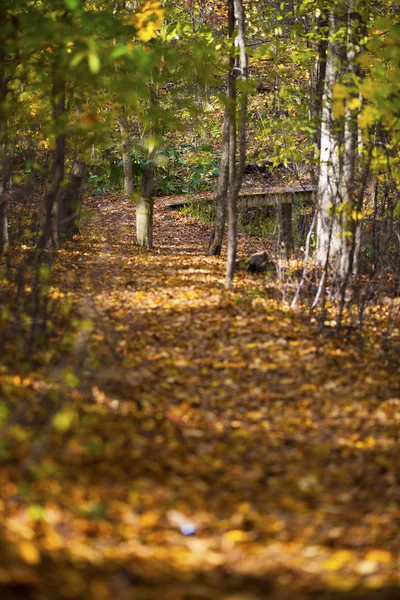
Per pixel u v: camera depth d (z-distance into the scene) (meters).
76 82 8.70
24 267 7.88
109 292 9.86
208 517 4.61
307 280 10.23
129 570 3.86
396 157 10.27
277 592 3.81
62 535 4.07
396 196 12.06
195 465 5.31
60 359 6.61
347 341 8.34
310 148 12.95
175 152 25.58
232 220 10.36
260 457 5.57
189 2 26.62
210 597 3.66
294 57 12.77
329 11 12.23
